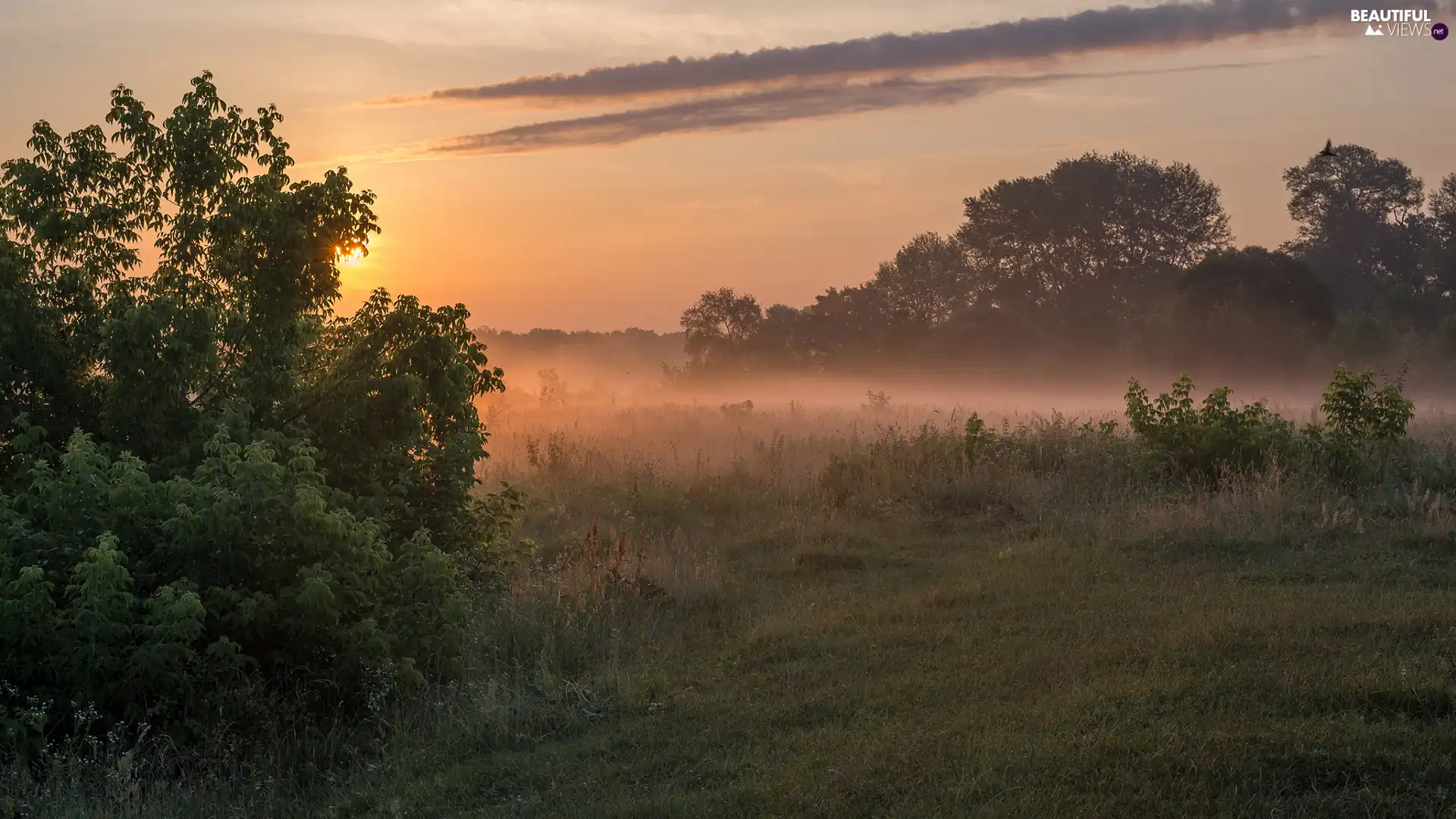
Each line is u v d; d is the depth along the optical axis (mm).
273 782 7438
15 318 9883
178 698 7824
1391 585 10195
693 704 8273
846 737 7207
